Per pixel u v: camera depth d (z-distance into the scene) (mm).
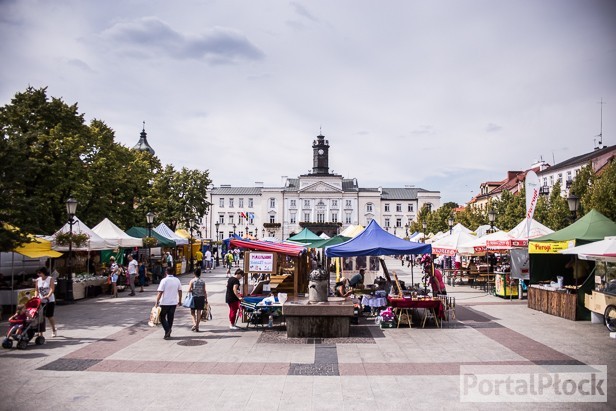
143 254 33375
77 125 32219
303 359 10320
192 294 13461
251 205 108875
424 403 7480
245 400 7633
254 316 14266
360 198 107438
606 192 26469
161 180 52875
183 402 7543
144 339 12469
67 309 18203
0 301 16516
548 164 62812
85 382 8609
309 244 26812
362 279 17922
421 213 82562
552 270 18938
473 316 16234
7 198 15906
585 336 12703
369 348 11391
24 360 10195
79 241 20906
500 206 49781
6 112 28938
